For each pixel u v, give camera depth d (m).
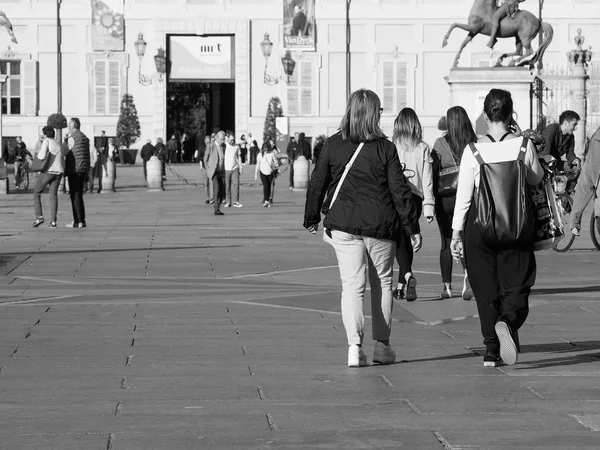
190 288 32.44
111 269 37.47
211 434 15.59
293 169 98.62
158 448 14.88
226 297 30.33
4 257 41.09
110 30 151.25
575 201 28.64
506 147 20.17
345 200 20.42
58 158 55.25
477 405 17.42
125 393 18.25
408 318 26.83
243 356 21.72
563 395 18.16
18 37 150.50
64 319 26.33
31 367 20.50
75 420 16.38
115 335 24.11
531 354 21.98
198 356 21.67
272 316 26.91
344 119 20.64
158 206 75.62
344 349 22.55
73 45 151.50
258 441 15.24
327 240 20.81
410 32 152.00
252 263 39.34
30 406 17.27
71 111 151.75
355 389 18.62
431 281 34.44
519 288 20.14
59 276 35.47
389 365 20.88
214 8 152.12
